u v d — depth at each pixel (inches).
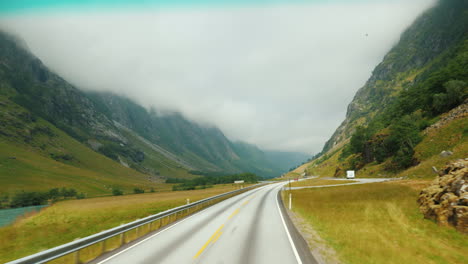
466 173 546.9
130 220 858.8
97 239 332.2
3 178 5014.8
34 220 843.4
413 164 2153.1
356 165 3772.1
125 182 7844.5
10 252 470.9
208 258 301.1
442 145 1948.8
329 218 615.2
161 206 1259.8
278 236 415.2
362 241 394.0
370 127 4569.4
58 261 348.2
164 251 332.5
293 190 1835.6
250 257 305.1
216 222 553.9
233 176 5497.1
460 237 430.3
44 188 4987.7
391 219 586.2
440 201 576.7
